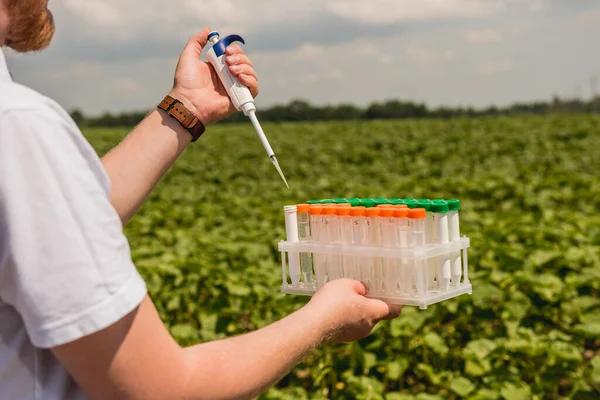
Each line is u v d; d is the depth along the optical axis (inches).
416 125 1280.8
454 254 79.9
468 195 490.6
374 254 77.6
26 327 50.2
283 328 61.8
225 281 260.1
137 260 304.8
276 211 446.0
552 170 629.0
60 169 49.6
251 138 1155.3
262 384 58.9
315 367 215.6
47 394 53.0
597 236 323.9
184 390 54.1
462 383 187.2
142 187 69.9
